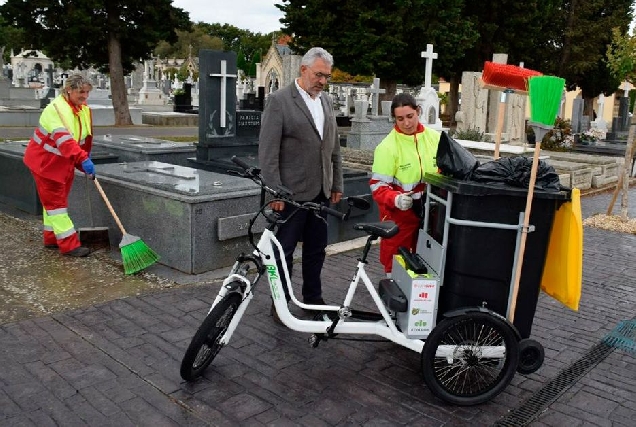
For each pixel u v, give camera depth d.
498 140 4.25
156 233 5.78
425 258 3.72
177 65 68.88
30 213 7.83
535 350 3.46
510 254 3.37
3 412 3.15
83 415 3.15
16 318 4.41
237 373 3.67
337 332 3.62
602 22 30.66
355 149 12.93
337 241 6.89
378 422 3.19
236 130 9.87
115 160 8.53
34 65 40.28
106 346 3.97
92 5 20.78
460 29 23.86
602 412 3.40
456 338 3.39
